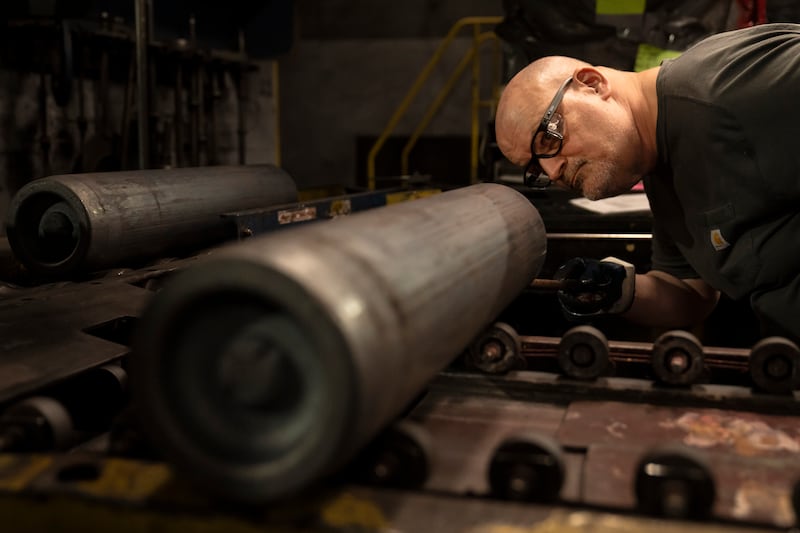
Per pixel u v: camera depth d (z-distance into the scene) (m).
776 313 1.56
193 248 2.17
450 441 1.04
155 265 1.97
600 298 1.66
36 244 1.87
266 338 0.72
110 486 0.81
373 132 7.30
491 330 1.29
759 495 0.83
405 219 0.96
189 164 4.73
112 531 0.79
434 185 3.53
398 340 0.74
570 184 1.62
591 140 1.55
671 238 1.83
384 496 0.79
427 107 7.17
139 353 0.73
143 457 0.94
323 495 0.79
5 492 0.82
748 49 1.47
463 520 0.74
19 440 0.94
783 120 1.41
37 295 1.57
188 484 0.81
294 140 7.46
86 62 4.00
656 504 0.77
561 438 1.04
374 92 7.25
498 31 3.75
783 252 1.51
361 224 0.87
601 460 0.93
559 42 3.67
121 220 1.83
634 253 2.17
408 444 0.84
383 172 7.32
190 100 4.64
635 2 3.58
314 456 0.69
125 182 1.91
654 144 1.63
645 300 1.78
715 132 1.47
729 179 1.50
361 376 0.67
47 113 3.99
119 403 1.23
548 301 2.21
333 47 7.25
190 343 0.74
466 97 7.05
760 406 1.16
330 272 0.70
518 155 1.62
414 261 0.85
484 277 1.05
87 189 1.79
